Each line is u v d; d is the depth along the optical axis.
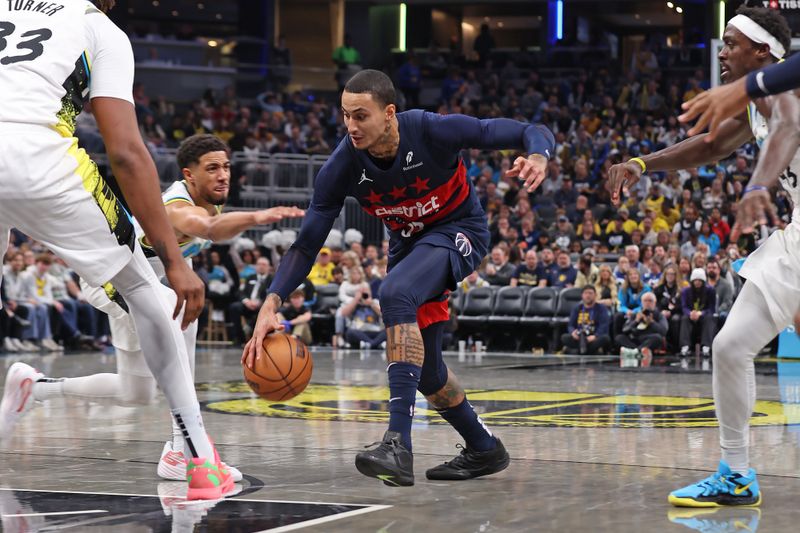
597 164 27.97
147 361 4.75
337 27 41.97
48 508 4.64
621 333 18.50
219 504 4.74
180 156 5.56
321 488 5.20
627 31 43.22
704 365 15.69
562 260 19.97
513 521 4.34
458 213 5.39
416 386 5.02
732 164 24.55
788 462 6.05
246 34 40.97
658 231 21.80
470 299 20.20
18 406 5.68
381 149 5.12
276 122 31.67
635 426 7.94
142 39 34.72
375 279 20.42
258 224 4.76
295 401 10.08
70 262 4.29
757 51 4.71
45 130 4.18
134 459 6.26
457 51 39.97
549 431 7.62
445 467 5.51
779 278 4.64
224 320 22.17
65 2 4.35
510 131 5.06
